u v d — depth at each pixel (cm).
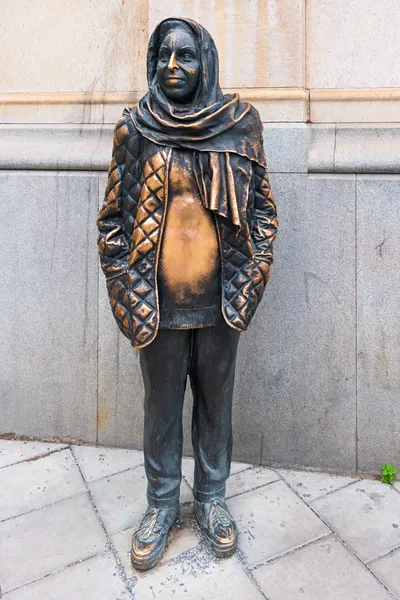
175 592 188
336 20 271
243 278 184
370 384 271
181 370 196
